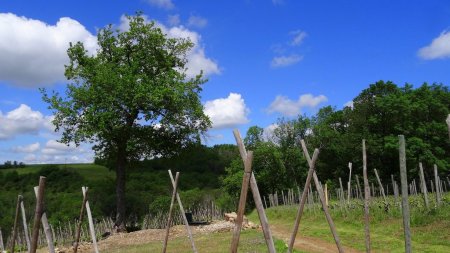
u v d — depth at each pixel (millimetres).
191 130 36094
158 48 35969
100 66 33719
